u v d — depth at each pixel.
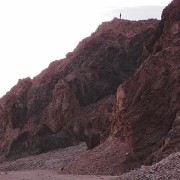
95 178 25.92
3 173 32.09
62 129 55.72
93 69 60.66
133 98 32.72
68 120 56.19
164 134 29.66
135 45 64.44
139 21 69.81
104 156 30.77
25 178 27.23
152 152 28.91
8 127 61.75
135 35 65.56
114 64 61.53
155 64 32.66
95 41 66.81
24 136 57.00
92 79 59.97
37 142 53.12
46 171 35.56
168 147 26.25
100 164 30.08
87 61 63.44
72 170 31.22
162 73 31.91
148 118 30.78
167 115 30.02
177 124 27.62
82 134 54.16
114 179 21.77
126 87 33.97
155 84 31.75
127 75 60.72
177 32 36.53
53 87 63.72
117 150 30.72
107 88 59.06
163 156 25.81
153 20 69.94
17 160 48.06
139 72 33.66
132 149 29.83
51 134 55.34
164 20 43.94
